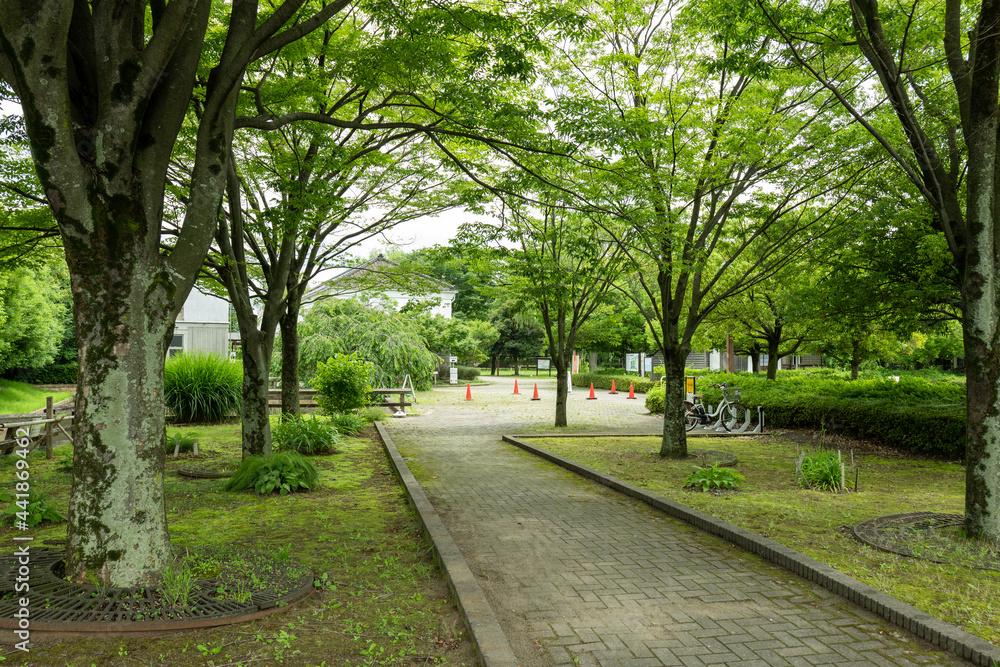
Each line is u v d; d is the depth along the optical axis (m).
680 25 9.20
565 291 13.23
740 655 3.45
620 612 4.04
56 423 10.28
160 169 4.07
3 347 24.33
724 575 4.80
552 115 7.00
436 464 10.28
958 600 4.11
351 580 4.53
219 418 15.75
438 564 4.88
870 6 6.04
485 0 7.30
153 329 4.04
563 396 15.92
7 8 3.46
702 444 12.46
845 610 4.10
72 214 3.75
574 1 8.50
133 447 3.95
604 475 8.77
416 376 27.58
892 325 11.02
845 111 8.69
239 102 7.70
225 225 8.34
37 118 3.59
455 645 3.48
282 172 8.77
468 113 7.07
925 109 7.03
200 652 3.29
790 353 20.30
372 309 27.97
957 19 5.76
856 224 9.28
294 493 7.80
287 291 11.24
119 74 3.74
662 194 9.38
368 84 7.33
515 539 5.81
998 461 5.35
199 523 6.21
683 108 9.67
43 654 3.23
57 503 6.96
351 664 3.22
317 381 15.34
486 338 46.97
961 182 8.45
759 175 9.52
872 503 7.07
